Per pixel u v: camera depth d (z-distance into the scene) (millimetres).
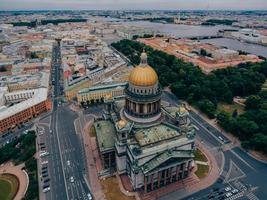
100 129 190250
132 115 175625
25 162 186625
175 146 156375
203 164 179875
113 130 187375
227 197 151500
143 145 151500
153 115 173750
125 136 160125
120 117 183125
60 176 172000
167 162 149375
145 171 145000
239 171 172875
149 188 158375
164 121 176125
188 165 162250
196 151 194375
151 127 169125
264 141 184125
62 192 158375
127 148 160375
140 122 171625
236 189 157000
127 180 167250
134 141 159875
